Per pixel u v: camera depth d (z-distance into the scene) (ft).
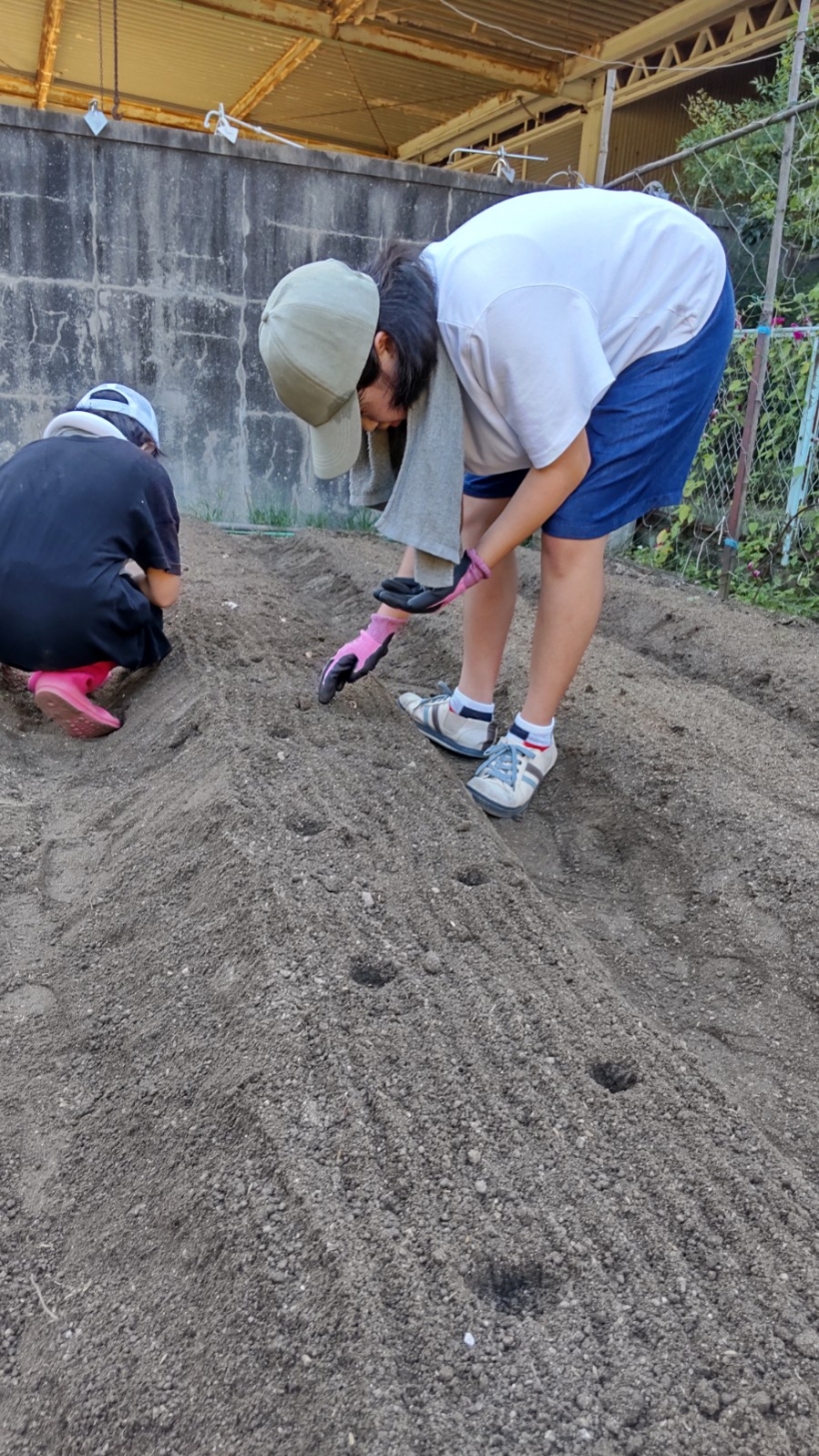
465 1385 3.60
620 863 8.21
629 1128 4.82
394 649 13.52
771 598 16.85
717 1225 4.33
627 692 11.28
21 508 9.18
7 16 36.35
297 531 21.97
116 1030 5.65
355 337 6.10
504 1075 5.06
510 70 34.14
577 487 7.27
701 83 30.42
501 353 6.32
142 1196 4.62
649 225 6.97
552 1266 4.07
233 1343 3.87
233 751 8.11
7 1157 4.94
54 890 7.20
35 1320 4.20
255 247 20.94
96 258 20.13
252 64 39.04
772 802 8.49
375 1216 4.20
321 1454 3.42
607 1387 3.62
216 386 21.53
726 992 6.62
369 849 6.97
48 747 9.68
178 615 12.38
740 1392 3.61
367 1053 5.05
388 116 44.27
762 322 16.28
